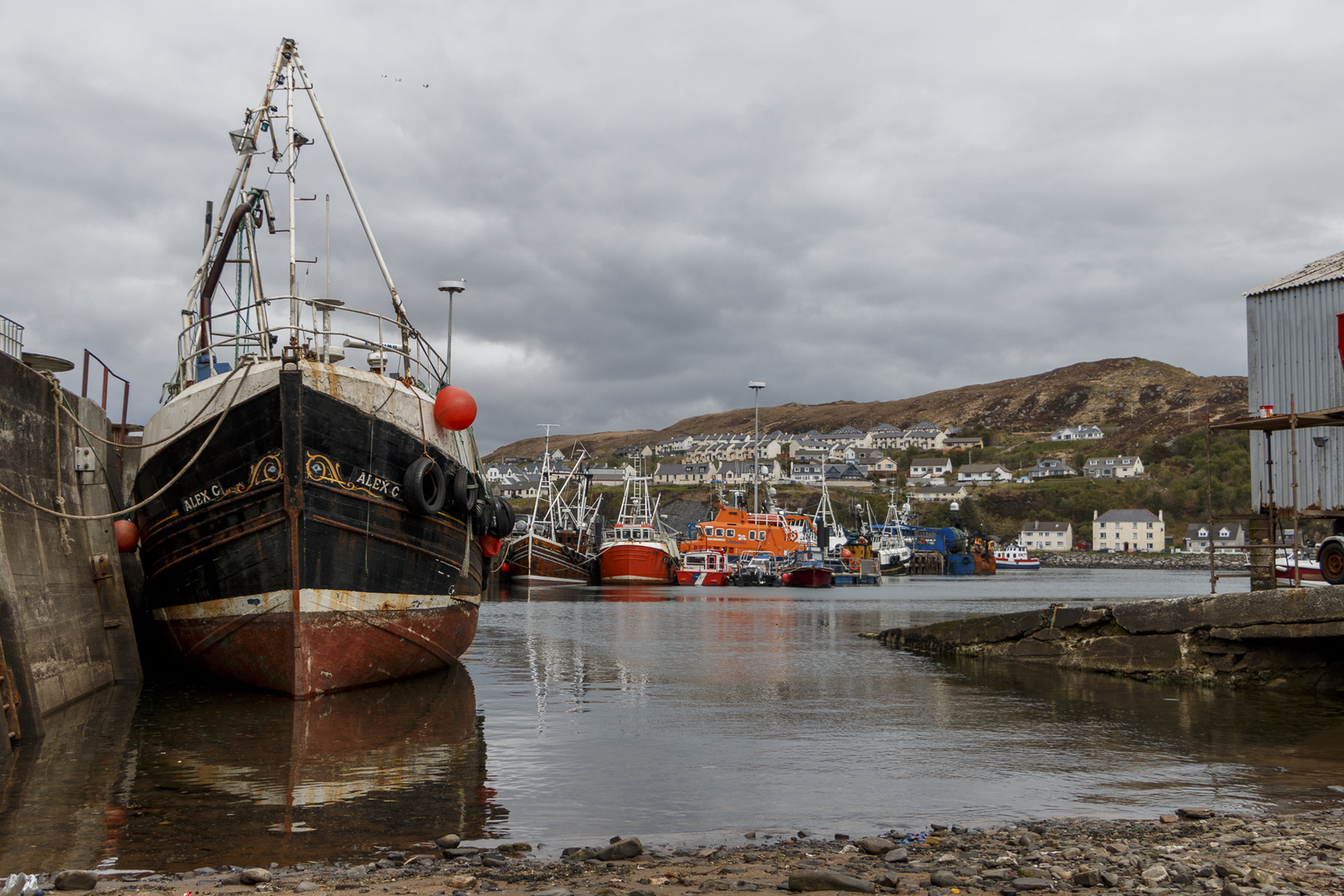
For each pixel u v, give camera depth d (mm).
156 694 17391
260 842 8406
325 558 16562
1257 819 9203
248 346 20234
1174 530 198375
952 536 136250
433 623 19516
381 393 17641
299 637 16422
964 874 7270
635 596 64000
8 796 10055
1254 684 18844
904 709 16516
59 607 16188
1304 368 21609
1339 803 10016
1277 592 18219
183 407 17672
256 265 21953
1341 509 19703
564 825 9086
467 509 19719
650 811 9656
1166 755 12586
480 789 10539
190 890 6910
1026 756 12500
